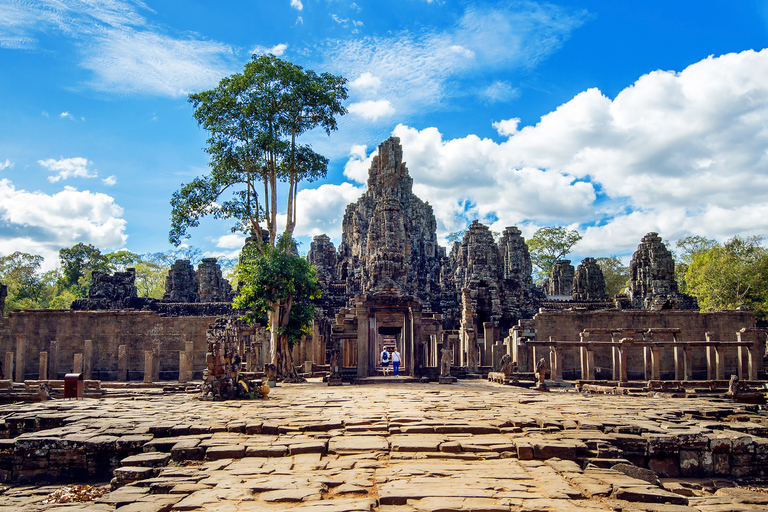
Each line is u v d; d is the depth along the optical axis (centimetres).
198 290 6281
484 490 907
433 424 1425
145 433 1368
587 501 864
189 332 4044
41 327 4044
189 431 1386
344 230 7938
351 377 3131
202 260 6147
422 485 934
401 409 1733
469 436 1329
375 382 3062
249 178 3688
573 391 2697
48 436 1335
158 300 5469
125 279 5288
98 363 4019
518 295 5875
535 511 802
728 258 5688
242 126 3553
